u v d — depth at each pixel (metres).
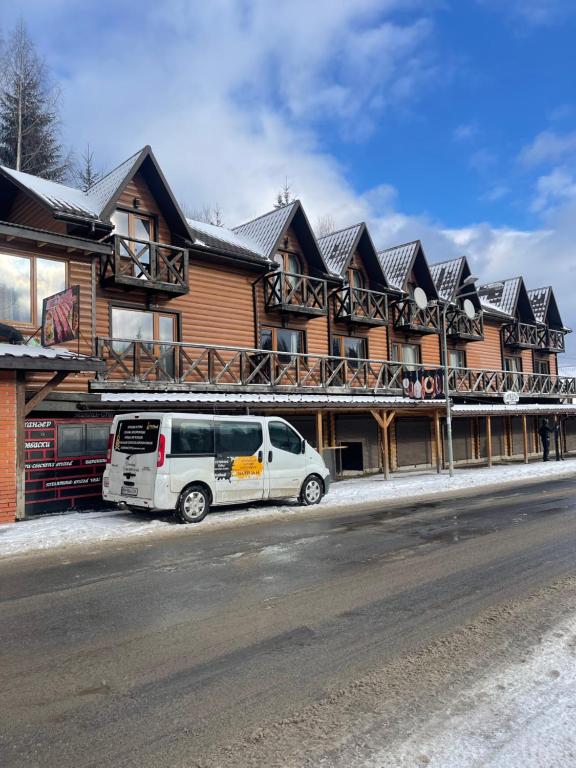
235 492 11.19
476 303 27.86
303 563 7.33
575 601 5.62
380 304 22.95
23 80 25.55
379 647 4.54
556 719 3.41
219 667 4.20
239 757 3.06
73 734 3.31
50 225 15.02
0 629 5.05
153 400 13.55
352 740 3.21
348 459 21.41
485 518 10.80
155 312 16.59
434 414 21.09
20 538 9.01
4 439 10.74
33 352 11.18
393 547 8.25
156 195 16.58
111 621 5.22
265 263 18.50
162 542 8.80
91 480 12.12
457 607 5.50
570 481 17.97
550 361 35.50
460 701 3.64
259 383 18.27
